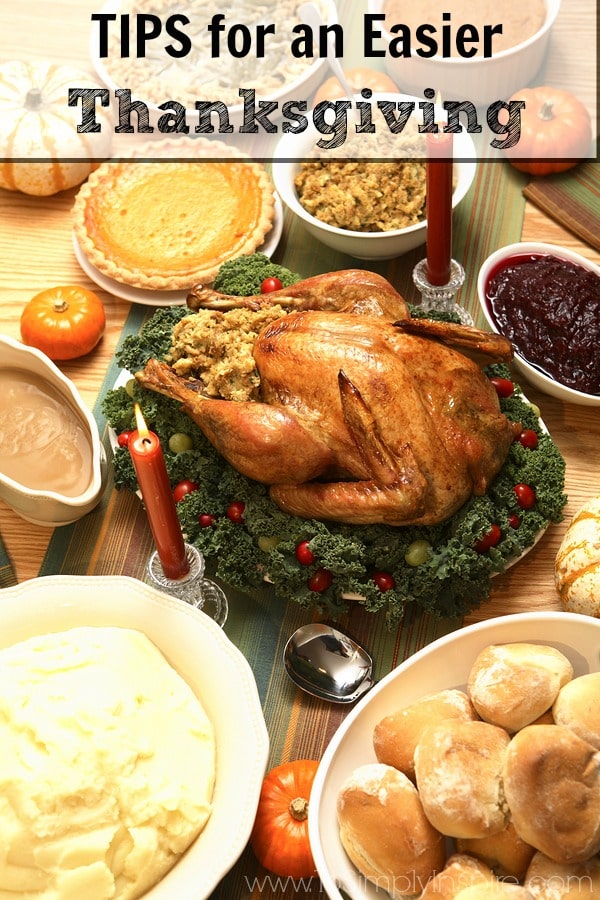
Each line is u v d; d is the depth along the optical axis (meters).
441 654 1.40
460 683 1.42
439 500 1.48
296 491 1.51
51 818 1.32
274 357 1.53
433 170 1.55
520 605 1.56
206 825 1.37
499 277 1.69
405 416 1.48
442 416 1.49
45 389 1.64
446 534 1.53
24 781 1.33
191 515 1.55
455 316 1.65
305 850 1.40
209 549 1.53
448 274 1.66
